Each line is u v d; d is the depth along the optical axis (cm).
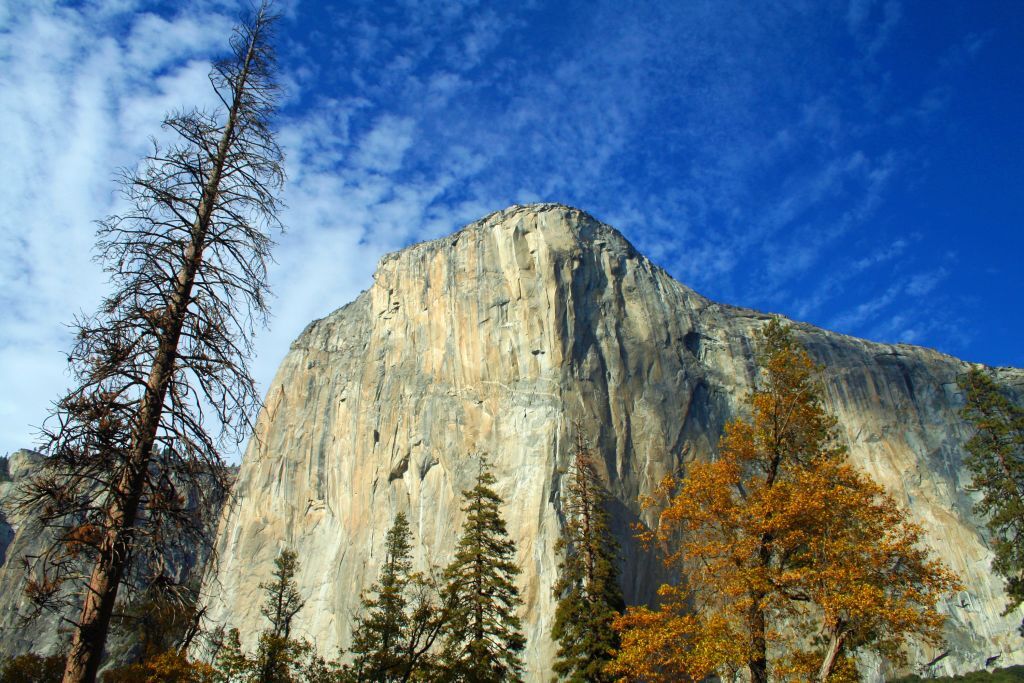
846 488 1617
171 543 888
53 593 848
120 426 852
